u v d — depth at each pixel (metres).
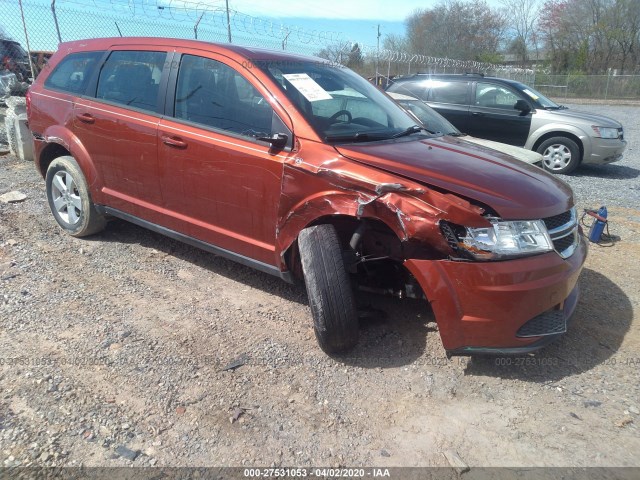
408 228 2.86
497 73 27.11
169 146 3.88
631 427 2.76
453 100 10.18
